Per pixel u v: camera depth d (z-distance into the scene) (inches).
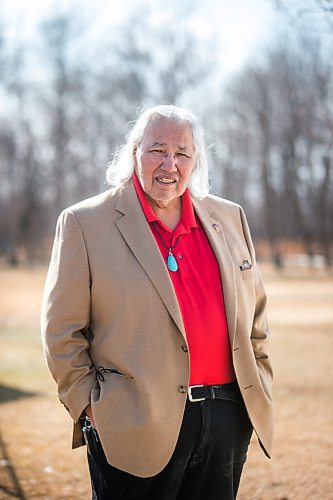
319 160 1301.7
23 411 237.9
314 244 1620.3
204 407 94.5
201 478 97.3
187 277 97.6
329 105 737.0
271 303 663.1
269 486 158.9
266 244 1829.5
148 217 99.4
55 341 95.1
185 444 93.6
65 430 211.9
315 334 441.7
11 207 1588.3
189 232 101.1
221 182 1617.9
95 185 1654.8
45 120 1588.3
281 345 397.7
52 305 95.9
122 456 92.4
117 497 95.4
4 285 933.2
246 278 104.9
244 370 98.6
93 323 97.5
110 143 1552.7
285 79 1261.1
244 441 100.2
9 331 484.4
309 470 168.6
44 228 1818.4
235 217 111.4
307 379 293.4
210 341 96.0
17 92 1552.7
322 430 208.1
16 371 320.5
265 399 100.3
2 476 165.3
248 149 1551.4
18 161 1589.6
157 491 94.7
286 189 1455.5
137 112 114.9
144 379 91.7
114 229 98.0
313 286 892.0
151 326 93.0
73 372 95.3
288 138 1331.2
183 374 93.4
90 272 95.9
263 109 1432.1
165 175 97.2
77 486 159.8
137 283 93.8
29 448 191.2
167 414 92.0
